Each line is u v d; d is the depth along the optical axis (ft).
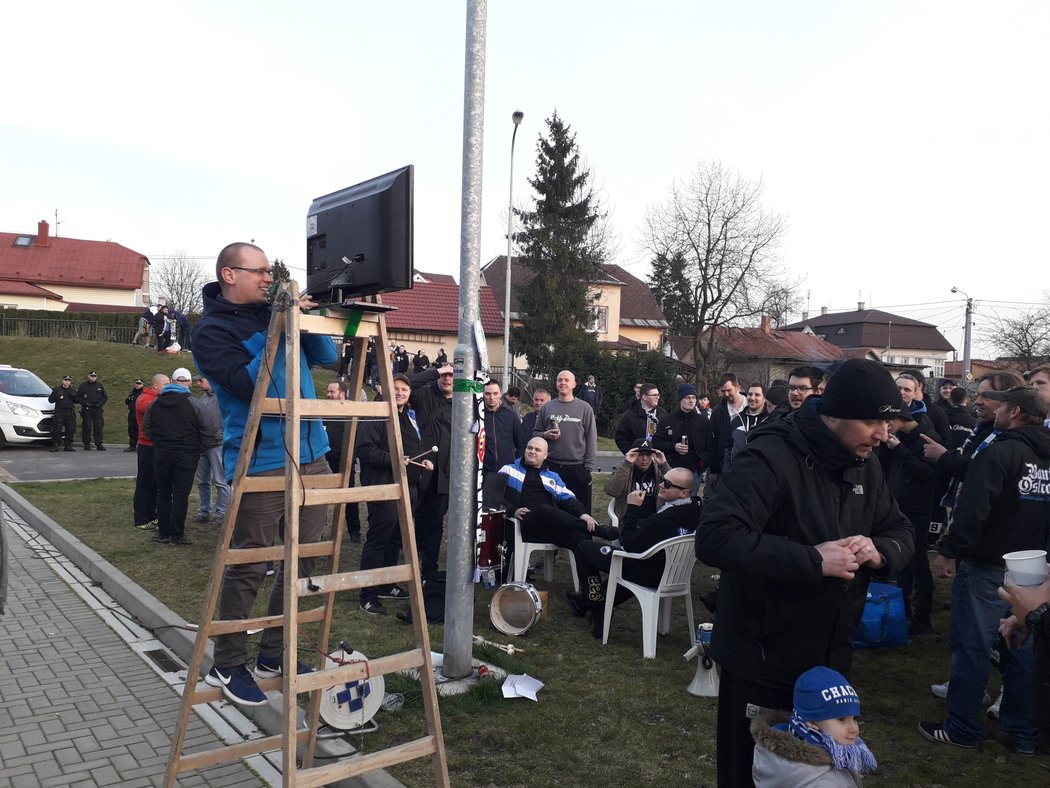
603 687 14.44
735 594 8.02
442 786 9.59
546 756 11.57
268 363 9.21
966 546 11.83
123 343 97.71
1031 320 133.18
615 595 17.88
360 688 11.68
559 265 125.18
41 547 25.89
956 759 12.00
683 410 28.66
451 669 14.10
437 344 126.41
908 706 14.19
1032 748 12.21
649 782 10.85
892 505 8.54
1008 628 9.33
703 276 128.77
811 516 7.75
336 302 9.68
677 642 17.60
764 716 7.75
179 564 22.89
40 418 55.47
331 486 10.23
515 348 123.65
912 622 18.94
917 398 18.21
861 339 224.94
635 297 170.60
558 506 20.98
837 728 7.45
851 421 7.54
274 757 11.94
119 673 15.24
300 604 19.48
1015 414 12.16
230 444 10.44
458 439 13.93
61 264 156.56
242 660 10.21
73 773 11.29
